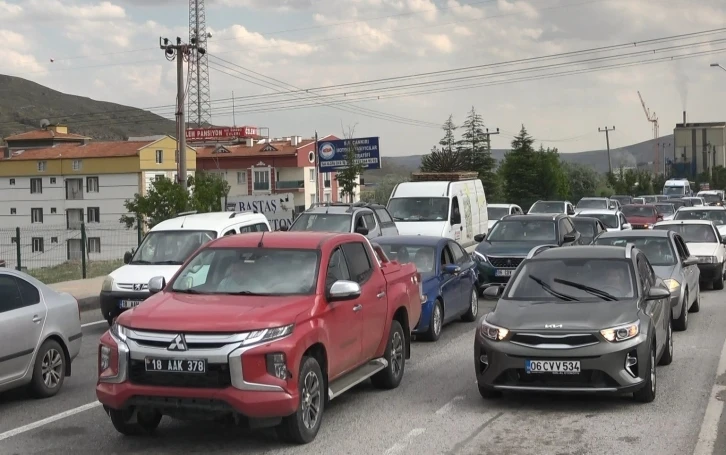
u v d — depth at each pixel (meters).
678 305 13.98
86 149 82.25
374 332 9.20
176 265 14.99
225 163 90.44
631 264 9.93
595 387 8.46
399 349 10.11
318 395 7.70
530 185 68.88
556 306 9.18
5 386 9.05
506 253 19.03
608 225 31.73
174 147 82.50
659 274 14.39
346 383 8.43
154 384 7.04
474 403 9.12
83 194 80.62
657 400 9.09
